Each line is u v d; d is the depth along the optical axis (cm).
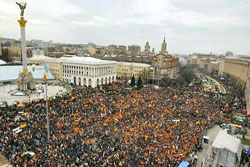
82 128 5225
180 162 4031
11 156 3706
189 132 5441
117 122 5772
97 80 14625
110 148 4284
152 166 3719
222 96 11019
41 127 5072
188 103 8400
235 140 3197
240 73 17688
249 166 3994
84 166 3516
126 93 9925
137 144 4538
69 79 15388
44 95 9725
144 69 17450
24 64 10288
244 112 7906
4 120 5412
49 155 3775
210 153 3073
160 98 9006
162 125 5688
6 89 10944
